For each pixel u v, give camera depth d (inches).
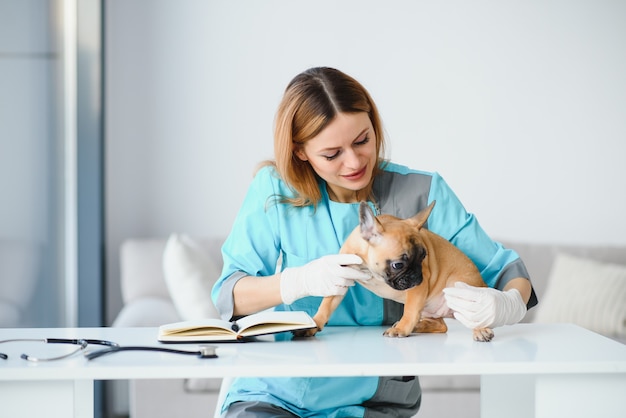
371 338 64.7
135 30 153.2
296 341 63.5
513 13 154.6
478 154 155.6
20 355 57.9
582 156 156.0
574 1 155.0
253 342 63.2
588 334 66.6
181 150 154.7
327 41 154.2
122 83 153.3
